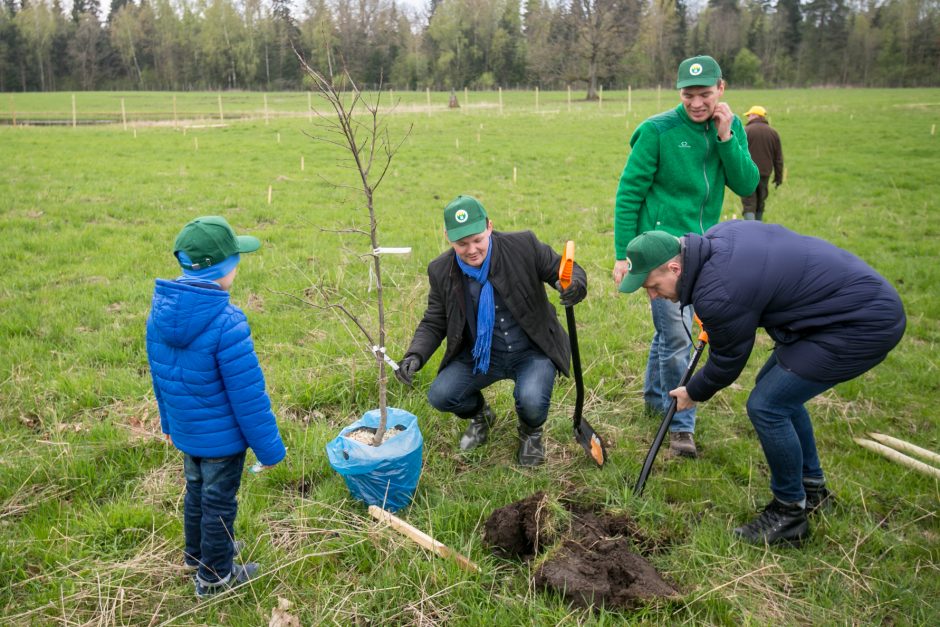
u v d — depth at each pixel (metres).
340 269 7.84
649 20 80.50
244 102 53.06
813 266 3.26
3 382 5.00
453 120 29.50
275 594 3.18
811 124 26.62
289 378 5.14
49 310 6.50
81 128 27.31
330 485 3.96
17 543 3.41
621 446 4.47
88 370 5.27
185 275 3.01
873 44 84.31
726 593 3.19
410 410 4.77
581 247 9.44
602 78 56.59
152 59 92.94
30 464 4.02
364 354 5.52
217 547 3.10
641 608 3.07
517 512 3.50
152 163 17.31
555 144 21.73
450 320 4.12
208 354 2.90
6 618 3.01
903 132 23.33
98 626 2.98
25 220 10.09
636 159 4.45
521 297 4.07
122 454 4.19
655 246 3.30
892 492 4.00
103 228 10.05
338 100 3.43
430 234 9.93
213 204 12.19
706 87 4.18
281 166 17.12
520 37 92.50
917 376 5.46
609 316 6.64
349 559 3.40
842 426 4.78
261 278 7.74
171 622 3.03
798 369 3.32
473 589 3.18
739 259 3.26
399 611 3.09
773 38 94.25
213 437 3.00
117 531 3.56
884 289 3.24
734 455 4.40
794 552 3.52
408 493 3.79
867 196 13.37
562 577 3.14
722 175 4.50
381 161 17.88
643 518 3.67
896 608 3.16
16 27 86.56
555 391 5.14
